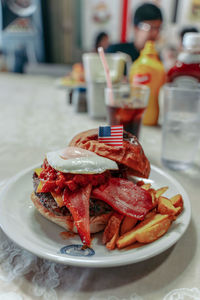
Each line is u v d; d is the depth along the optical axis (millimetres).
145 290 227
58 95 991
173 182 364
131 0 1521
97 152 303
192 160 460
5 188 339
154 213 286
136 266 252
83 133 344
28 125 669
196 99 442
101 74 668
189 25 1482
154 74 609
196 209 343
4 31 1680
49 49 1736
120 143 308
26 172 378
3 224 273
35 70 1592
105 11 1572
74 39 1684
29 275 240
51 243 273
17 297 218
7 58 1729
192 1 1428
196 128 447
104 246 271
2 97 938
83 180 281
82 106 773
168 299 219
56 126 665
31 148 530
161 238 257
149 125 683
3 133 611
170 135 452
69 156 290
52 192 287
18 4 1609
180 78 577
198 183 411
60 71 1559
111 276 240
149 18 1064
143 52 621
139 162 318
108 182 293
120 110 487
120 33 1628
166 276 242
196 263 259
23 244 244
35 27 1675
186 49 577
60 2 1578
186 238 292
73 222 283
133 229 266
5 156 490
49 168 302
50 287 228
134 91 519
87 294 222
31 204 329
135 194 284
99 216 284
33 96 965
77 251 260
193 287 231
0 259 258
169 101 457
